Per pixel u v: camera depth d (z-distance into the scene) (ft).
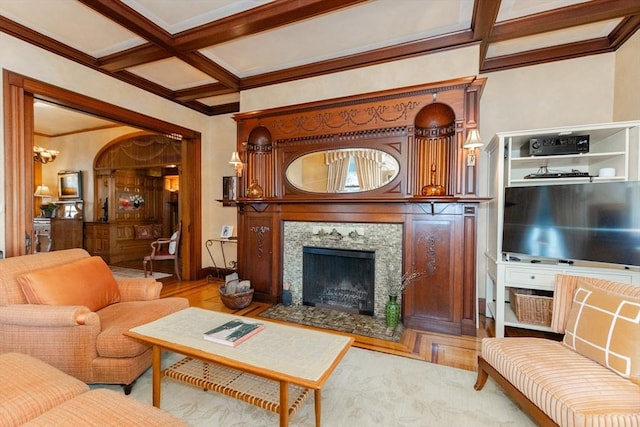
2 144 8.92
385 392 6.64
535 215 8.54
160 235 25.48
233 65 11.82
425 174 10.66
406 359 8.11
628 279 7.64
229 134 16.65
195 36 9.34
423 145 10.72
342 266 11.76
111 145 20.85
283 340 5.84
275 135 12.34
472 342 9.14
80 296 7.06
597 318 5.38
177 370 6.09
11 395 4.08
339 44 10.32
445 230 9.87
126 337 6.35
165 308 7.73
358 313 11.32
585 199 7.85
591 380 4.78
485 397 6.47
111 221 21.65
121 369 6.38
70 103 10.68
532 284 8.62
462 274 9.70
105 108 11.68
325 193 11.57
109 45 10.32
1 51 8.84
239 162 12.71
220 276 16.99
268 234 12.68
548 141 8.97
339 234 11.44
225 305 12.03
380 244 10.90
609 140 9.12
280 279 12.52
